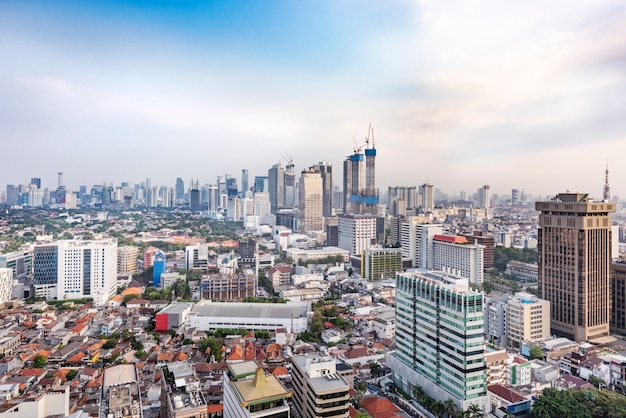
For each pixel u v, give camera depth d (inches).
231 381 6870.1
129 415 5974.4
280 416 6107.3
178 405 6304.1
